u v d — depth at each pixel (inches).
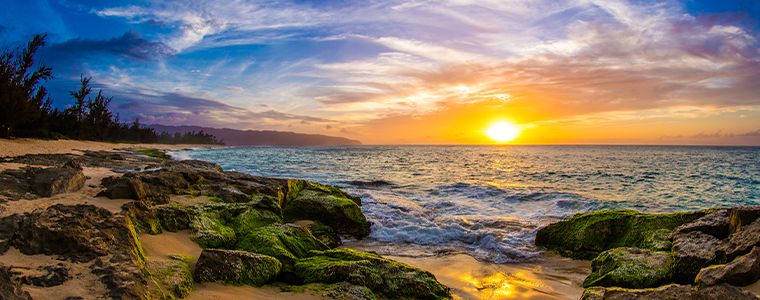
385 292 209.5
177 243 260.8
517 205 565.9
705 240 243.8
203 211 324.8
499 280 272.2
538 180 992.2
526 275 286.7
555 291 251.0
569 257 333.4
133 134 3543.3
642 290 195.9
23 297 135.9
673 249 250.2
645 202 639.1
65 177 330.6
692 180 1040.2
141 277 165.3
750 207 242.1
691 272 225.1
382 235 409.4
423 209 520.7
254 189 430.6
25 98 1294.3
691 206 617.9
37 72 1397.6
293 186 486.3
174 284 177.3
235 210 355.9
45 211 204.4
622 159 2332.7
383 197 598.9
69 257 172.9
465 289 251.0
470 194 665.0
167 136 5211.6
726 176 1161.4
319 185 541.3
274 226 308.3
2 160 553.0
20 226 189.3
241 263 209.6
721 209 283.7
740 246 216.1
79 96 2162.9
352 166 1419.8
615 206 561.6
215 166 836.6
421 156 2615.7
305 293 195.9
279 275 225.9
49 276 153.4
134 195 318.3
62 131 2023.9
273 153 2800.2
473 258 330.0
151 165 715.4
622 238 319.6
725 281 189.5
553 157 2600.9
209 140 6181.1
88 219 202.4
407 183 845.8
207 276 199.0
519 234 394.3
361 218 418.3
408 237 400.2
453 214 494.6
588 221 346.3
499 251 350.6
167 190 378.6
